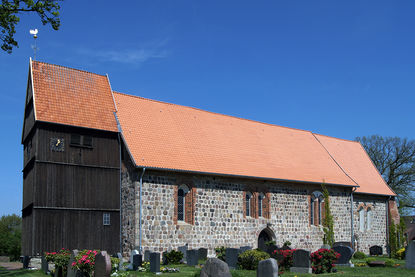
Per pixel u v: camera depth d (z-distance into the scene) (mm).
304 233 39219
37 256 27922
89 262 20172
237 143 38844
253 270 24234
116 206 31438
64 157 30078
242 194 35625
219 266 18062
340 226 42281
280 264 24719
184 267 26797
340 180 42531
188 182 32750
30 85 32719
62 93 32031
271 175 37031
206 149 35656
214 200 33844
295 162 41219
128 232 30500
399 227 43969
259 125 43688
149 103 36750
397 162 64625
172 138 34562
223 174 33875
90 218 30312
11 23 18562
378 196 47875
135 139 32406
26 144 33844
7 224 76750
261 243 36969
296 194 39281
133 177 30656
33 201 28500
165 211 31250
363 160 50969
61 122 30219
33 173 29203
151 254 24078
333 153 47938
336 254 24328
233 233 34531
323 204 41562
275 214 37406
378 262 27703
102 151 31641
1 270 27688
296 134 46250
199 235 32625
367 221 46469
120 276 21609
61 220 29234
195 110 39562
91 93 33562
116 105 34312
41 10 18797
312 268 23609
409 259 25594
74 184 30141
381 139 66438
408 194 63125
